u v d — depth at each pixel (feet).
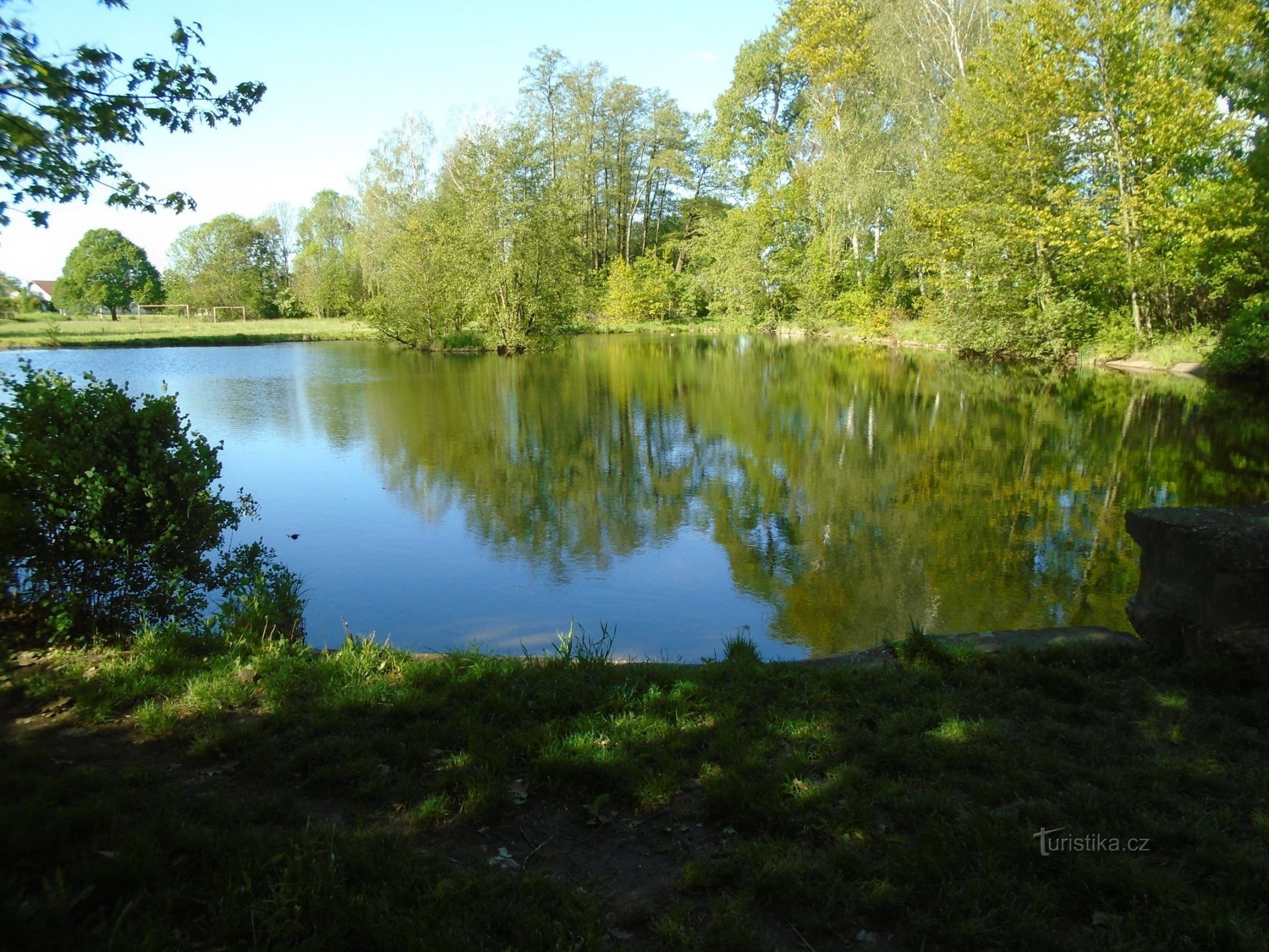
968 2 88.79
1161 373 64.75
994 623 19.12
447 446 41.65
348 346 113.19
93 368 79.15
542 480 34.30
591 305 131.44
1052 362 75.31
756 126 146.51
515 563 23.73
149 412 16.22
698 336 137.18
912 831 8.80
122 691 12.34
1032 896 7.58
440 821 9.20
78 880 7.66
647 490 32.53
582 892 7.93
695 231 175.52
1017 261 74.59
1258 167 45.01
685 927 7.47
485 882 7.91
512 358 94.27
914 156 93.71
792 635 18.58
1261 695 11.59
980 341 80.69
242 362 87.20
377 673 13.38
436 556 24.32
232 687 12.42
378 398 59.47
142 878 7.67
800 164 134.00
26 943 6.81
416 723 11.33
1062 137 67.51
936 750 10.30
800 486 33.35
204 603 17.07
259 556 21.04
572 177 155.53
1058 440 41.81
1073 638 14.28
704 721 11.46
